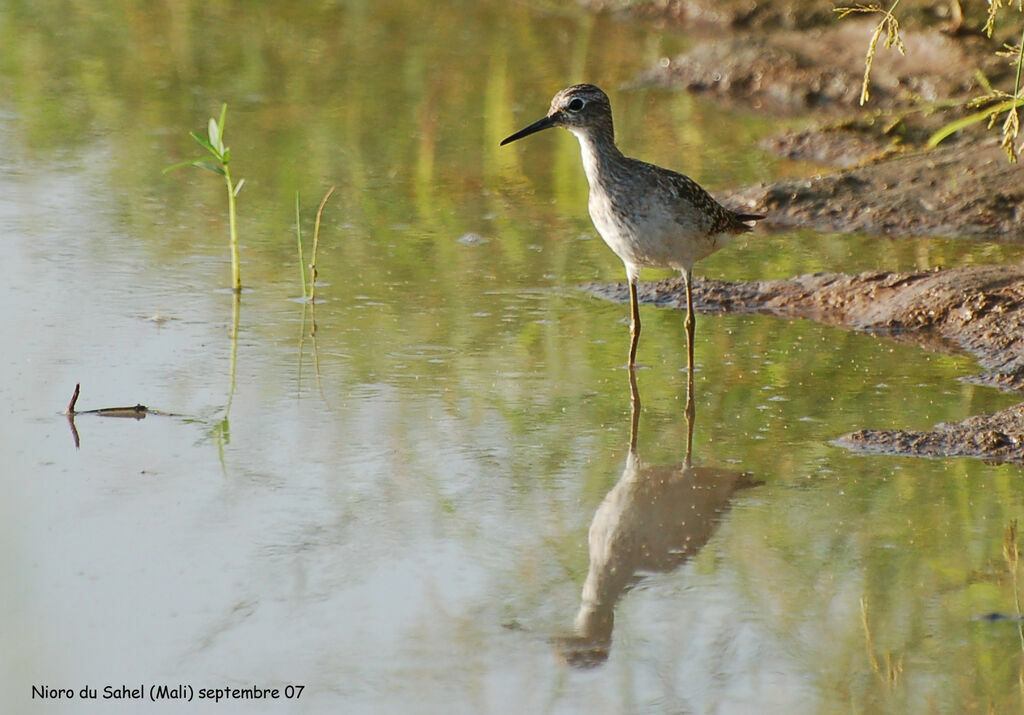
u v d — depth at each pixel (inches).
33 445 404.8
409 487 388.2
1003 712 286.7
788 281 567.2
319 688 295.1
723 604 330.6
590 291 564.1
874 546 355.3
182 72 863.7
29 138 729.0
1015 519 366.9
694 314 531.5
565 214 655.8
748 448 417.7
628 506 379.9
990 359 486.9
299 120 780.6
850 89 836.0
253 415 432.5
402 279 566.3
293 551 350.6
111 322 504.7
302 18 995.3
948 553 350.3
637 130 786.8
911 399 451.5
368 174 700.7
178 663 303.0
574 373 479.2
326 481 389.7
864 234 640.4
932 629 317.7
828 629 318.7
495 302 545.6
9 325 497.0
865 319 531.2
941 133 546.0
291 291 548.1
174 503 373.7
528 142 761.6
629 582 341.1
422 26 986.1
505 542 358.9
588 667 304.7
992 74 804.6
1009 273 544.7
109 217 619.8
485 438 423.2
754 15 964.0
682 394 462.6
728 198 671.8
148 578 335.9
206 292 540.7
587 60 914.7
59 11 992.9
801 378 474.3
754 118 821.9
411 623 320.2
